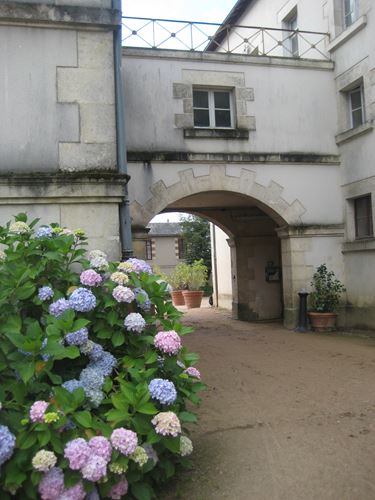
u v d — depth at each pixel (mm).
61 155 4281
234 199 11930
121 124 4535
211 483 3176
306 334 9719
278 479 3213
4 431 2285
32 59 4301
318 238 10312
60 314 3016
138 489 2709
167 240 34344
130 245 4637
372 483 3111
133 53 9211
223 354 7891
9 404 2562
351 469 3320
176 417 2691
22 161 4215
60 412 2494
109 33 4480
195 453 3674
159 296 3473
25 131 4242
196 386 3285
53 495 2324
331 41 10375
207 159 9500
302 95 10273
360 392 5219
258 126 9922
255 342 9023
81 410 2752
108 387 2918
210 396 5305
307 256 10242
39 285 3426
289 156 10055
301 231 10141
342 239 10430
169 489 3104
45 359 2736
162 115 9328
